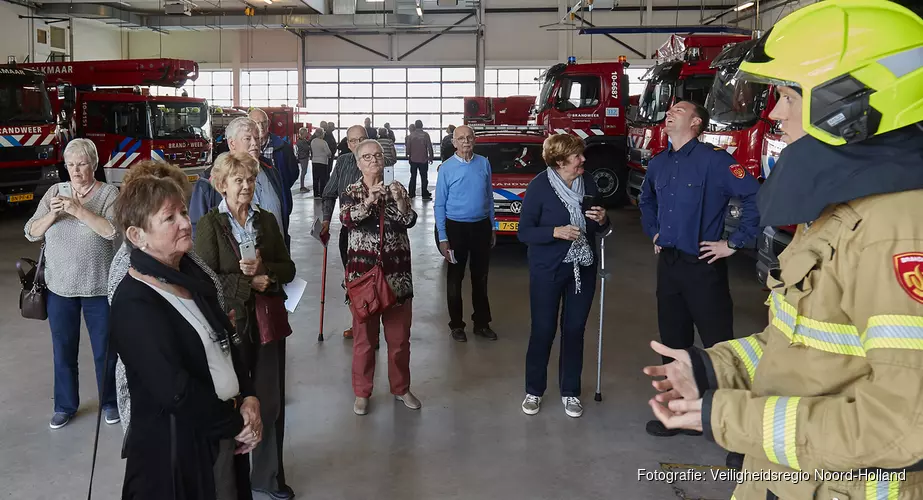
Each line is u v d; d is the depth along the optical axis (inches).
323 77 1103.0
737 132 298.2
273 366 121.7
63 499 124.4
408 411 164.4
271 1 1000.9
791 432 45.3
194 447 79.0
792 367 50.5
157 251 80.4
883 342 42.6
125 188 80.7
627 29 652.1
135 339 75.9
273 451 122.6
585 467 136.8
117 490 127.7
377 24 1007.0
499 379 186.1
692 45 416.5
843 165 45.1
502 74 1048.2
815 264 48.2
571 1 986.7
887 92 43.3
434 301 270.1
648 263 342.0
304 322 237.6
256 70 1120.2
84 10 967.0
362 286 151.9
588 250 157.1
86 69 561.9
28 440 147.9
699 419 49.1
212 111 761.6
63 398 155.2
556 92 518.6
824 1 46.3
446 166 215.6
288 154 193.9
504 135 342.6
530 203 158.7
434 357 203.9
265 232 122.2
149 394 77.8
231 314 105.7
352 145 207.2
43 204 152.6
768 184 49.4
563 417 161.0
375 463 138.5
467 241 217.5
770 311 54.8
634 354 206.7
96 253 151.5
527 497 125.3
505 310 256.5
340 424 156.9
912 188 43.6
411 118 1093.8
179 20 1030.4
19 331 225.3
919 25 43.1
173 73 556.4
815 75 45.4
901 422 41.1
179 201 80.8
